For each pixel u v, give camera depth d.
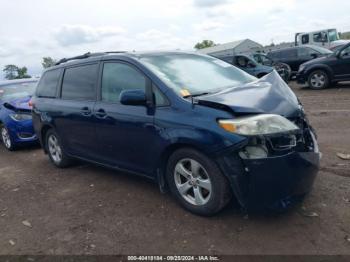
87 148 5.07
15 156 7.47
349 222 3.35
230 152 3.22
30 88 9.01
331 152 5.37
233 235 3.32
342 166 4.73
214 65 4.75
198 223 3.59
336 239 3.10
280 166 3.13
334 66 12.90
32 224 3.99
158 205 4.11
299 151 3.28
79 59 5.36
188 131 3.48
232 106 3.32
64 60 5.90
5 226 4.02
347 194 3.89
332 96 11.30
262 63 18.28
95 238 3.53
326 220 3.41
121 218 3.89
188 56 4.76
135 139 4.12
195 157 3.53
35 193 5.00
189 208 3.78
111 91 4.56
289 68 17.61
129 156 4.32
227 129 3.23
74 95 5.27
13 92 8.72
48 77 6.10
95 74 4.86
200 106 3.52
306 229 3.29
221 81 4.34
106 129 4.52
